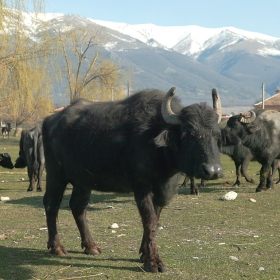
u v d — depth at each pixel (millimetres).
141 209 4578
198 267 4629
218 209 7602
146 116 4672
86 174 5027
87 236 5195
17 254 5145
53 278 4379
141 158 4562
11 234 6055
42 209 7914
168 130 4426
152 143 4527
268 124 9633
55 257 5031
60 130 5227
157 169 4562
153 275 4410
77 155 5039
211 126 4395
